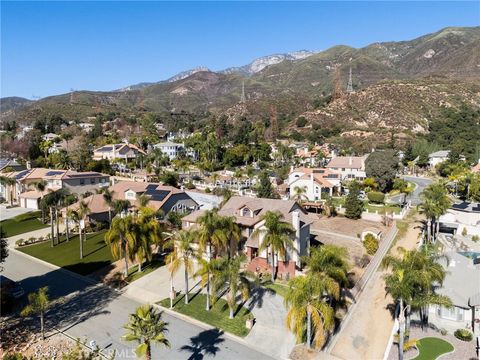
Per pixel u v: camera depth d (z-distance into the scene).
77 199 73.06
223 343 32.06
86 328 34.91
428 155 144.38
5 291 39.56
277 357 30.14
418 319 36.09
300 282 30.12
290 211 51.31
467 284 37.41
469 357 29.98
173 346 31.61
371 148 163.50
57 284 45.19
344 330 34.12
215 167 141.50
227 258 37.66
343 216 76.00
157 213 62.53
